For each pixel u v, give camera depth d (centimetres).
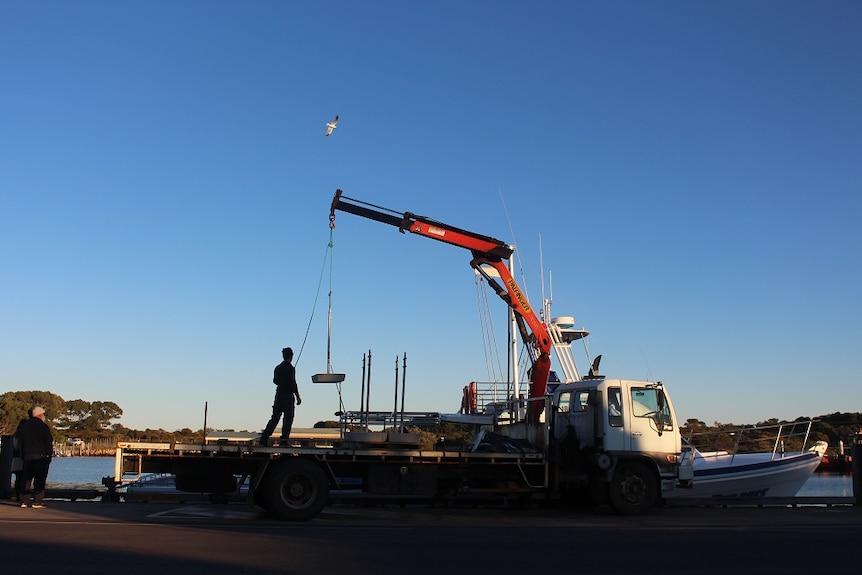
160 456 1350
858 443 1839
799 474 2059
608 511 1670
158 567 784
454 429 2241
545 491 1595
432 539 1072
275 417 1431
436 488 1488
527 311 2008
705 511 1666
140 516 1316
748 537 1134
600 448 1578
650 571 825
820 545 1045
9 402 7594
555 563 872
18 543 933
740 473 1989
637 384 1622
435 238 1988
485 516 1499
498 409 2092
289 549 935
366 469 1453
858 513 1611
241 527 1177
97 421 8356
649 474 1571
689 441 2002
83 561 811
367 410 1759
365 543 1011
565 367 2334
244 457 1354
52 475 4884
